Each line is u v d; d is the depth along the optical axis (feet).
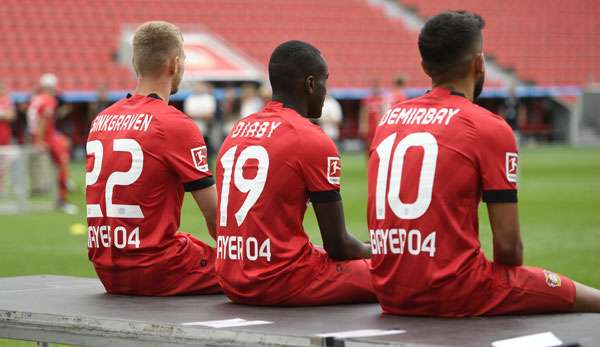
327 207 40.22
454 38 36.32
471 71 36.88
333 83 291.58
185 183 44.16
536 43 338.54
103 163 44.73
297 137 40.16
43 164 150.00
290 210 40.27
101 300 42.50
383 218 36.63
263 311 38.96
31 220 120.67
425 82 307.37
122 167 44.16
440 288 35.70
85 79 256.52
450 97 36.55
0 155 131.95
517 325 34.30
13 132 243.40
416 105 37.09
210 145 195.21
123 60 263.29
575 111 313.12
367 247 42.04
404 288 36.35
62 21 274.36
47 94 136.77
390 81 303.27
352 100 294.25
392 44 315.17
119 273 44.50
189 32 288.92
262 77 262.67
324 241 40.86
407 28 326.24
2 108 162.40
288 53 41.37
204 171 44.32
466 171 35.53
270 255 40.14
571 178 178.50
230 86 265.95
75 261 82.99
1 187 132.26
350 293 40.63
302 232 40.81
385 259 36.78
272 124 40.68
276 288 40.06
